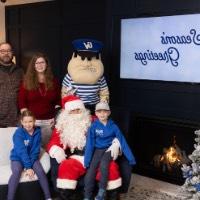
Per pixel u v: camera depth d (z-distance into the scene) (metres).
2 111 3.66
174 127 3.83
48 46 5.19
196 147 2.88
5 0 5.62
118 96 4.29
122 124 3.52
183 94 3.71
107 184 3.11
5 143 3.36
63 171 3.11
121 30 4.12
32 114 3.28
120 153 3.26
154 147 4.10
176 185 3.82
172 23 3.68
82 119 3.37
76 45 3.69
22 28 5.54
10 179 3.04
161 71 3.83
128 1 4.03
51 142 3.35
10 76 3.67
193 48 3.54
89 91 3.70
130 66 4.10
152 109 3.99
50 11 5.08
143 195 3.54
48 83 3.56
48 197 3.13
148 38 3.90
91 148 3.21
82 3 4.66
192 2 3.51
